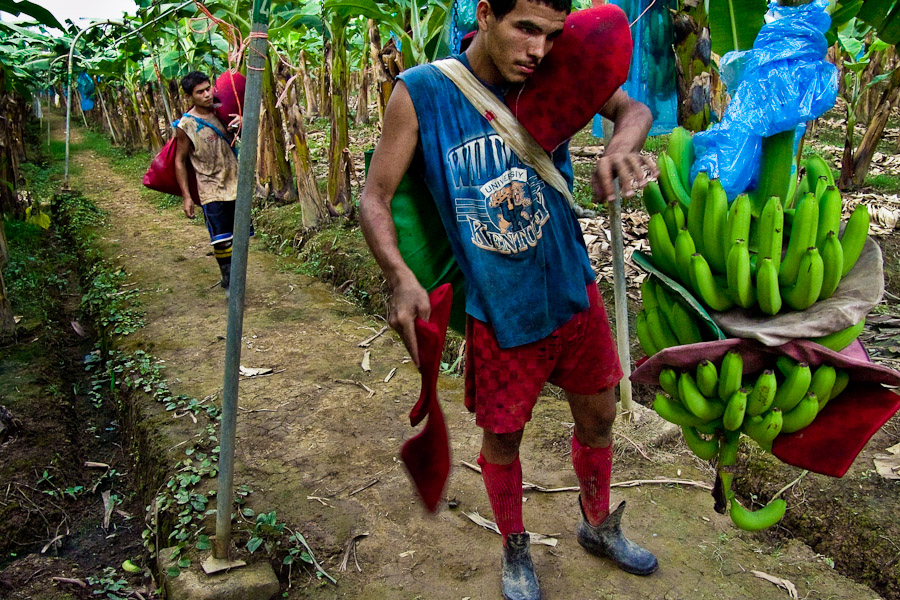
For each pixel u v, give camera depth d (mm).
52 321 5359
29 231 7770
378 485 2945
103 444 3943
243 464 3121
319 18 6059
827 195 1598
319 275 5906
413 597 2342
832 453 1621
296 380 3941
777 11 1640
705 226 1697
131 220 8203
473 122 1696
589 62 1617
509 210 1753
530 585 2219
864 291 1593
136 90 13414
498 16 1510
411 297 1640
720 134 1714
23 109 13117
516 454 2104
